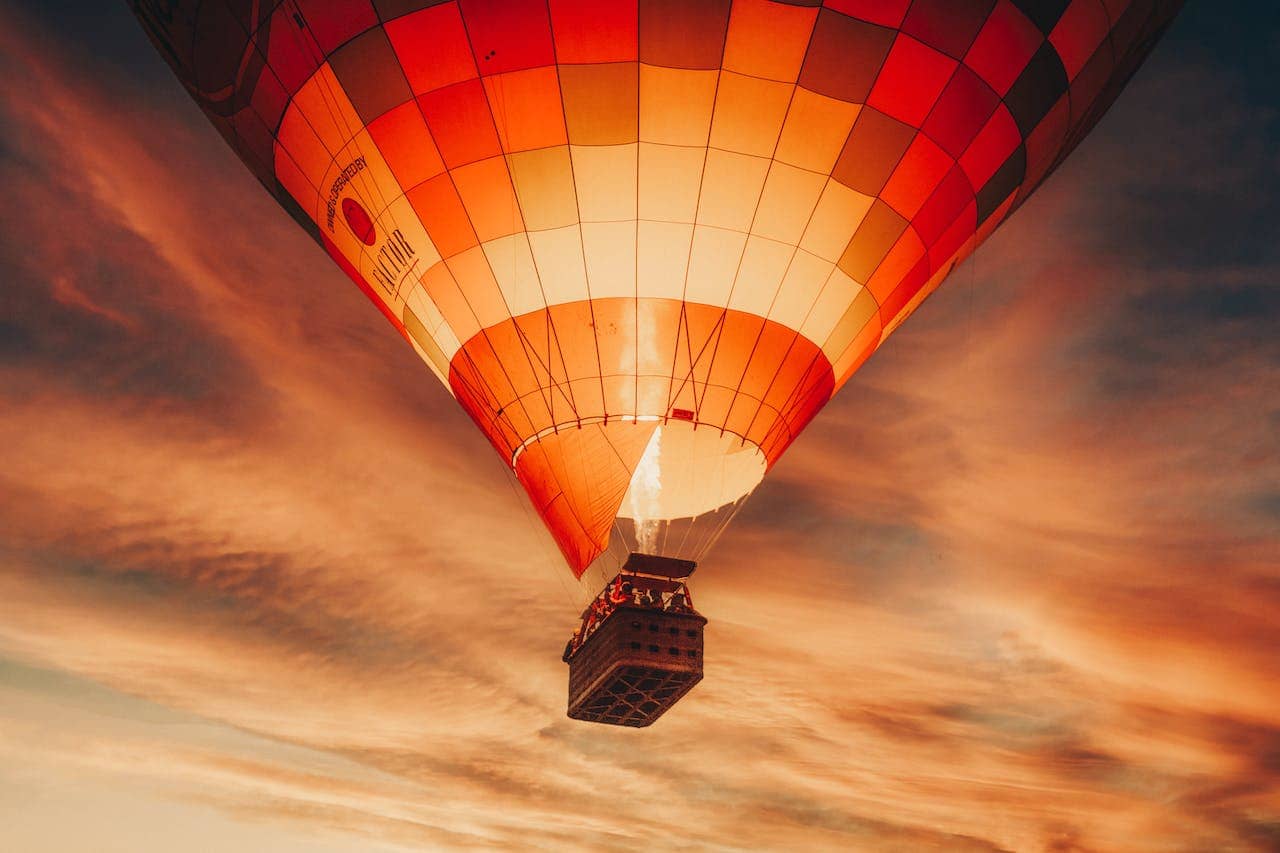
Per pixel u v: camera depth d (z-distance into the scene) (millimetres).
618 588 16078
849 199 16344
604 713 16781
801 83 15539
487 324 16625
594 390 16312
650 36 15117
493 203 16094
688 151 15711
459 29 15375
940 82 15953
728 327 16359
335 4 15719
